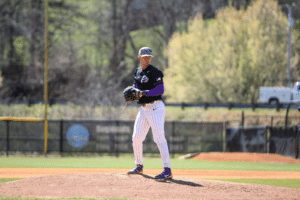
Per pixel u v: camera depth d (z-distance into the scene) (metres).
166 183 21.86
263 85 120.88
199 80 123.88
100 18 167.38
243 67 119.94
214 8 182.25
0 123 71.69
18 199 17.72
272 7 121.75
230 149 69.31
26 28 159.00
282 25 122.25
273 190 22.06
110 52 170.25
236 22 120.62
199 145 70.38
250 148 66.94
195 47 126.44
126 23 177.12
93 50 172.25
